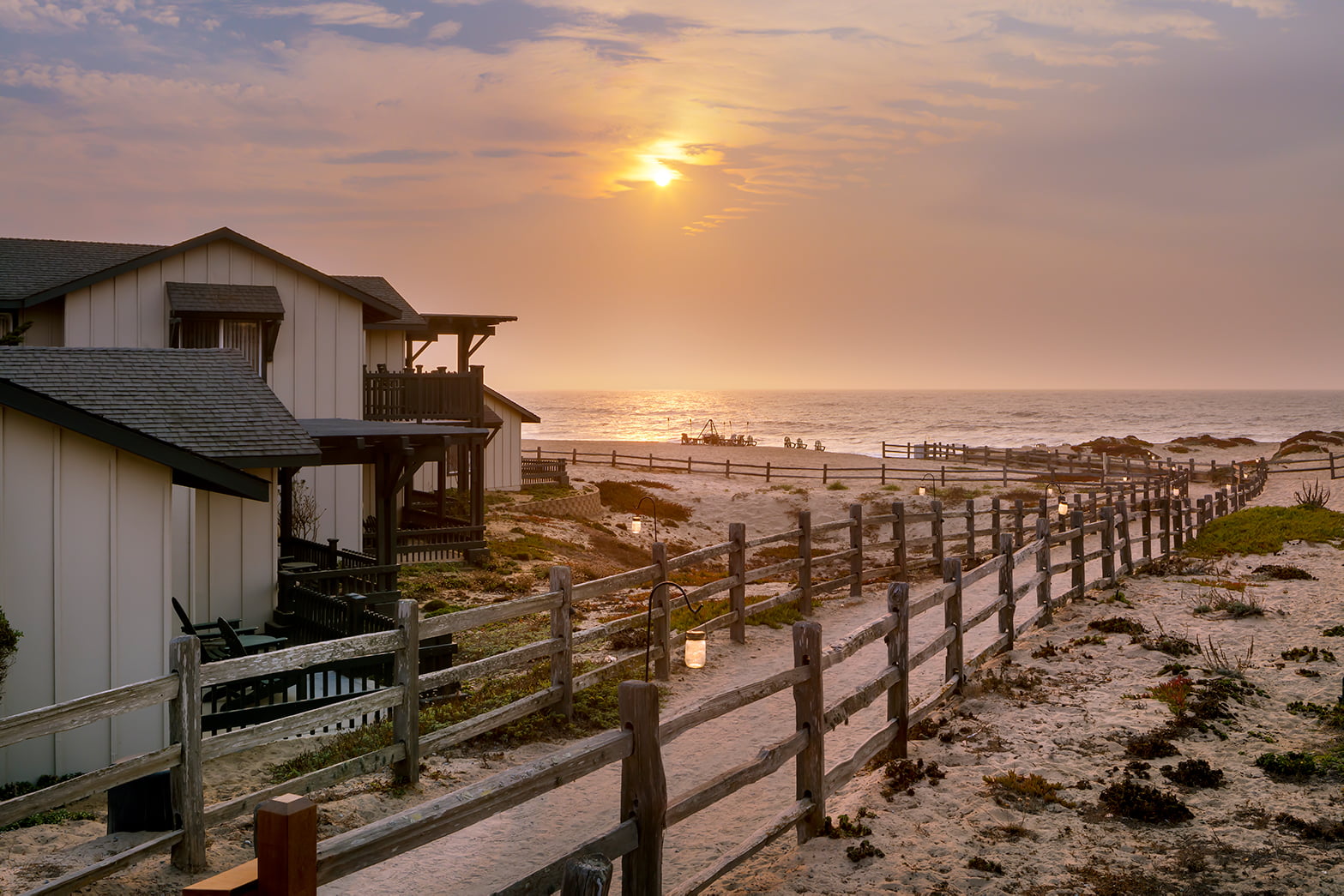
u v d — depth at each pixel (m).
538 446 71.12
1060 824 6.05
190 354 13.23
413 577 19.06
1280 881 5.20
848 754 7.79
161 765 5.30
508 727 8.42
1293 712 8.33
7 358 11.78
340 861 3.03
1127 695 8.90
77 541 8.98
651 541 30.36
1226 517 24.44
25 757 8.54
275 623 13.67
